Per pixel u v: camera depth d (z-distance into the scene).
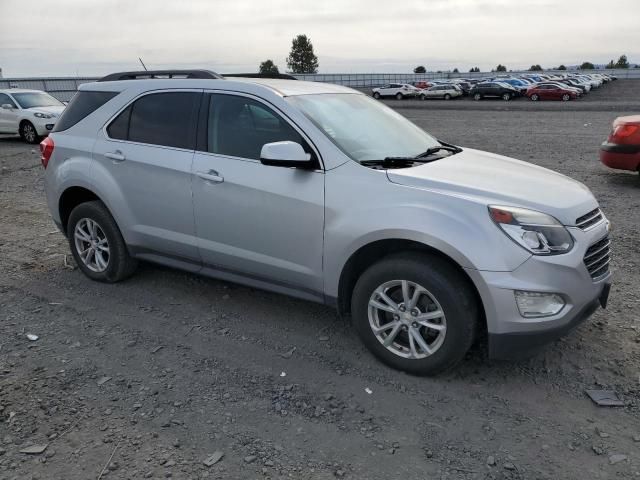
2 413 3.26
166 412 3.27
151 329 4.33
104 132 4.89
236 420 3.19
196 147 4.34
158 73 4.83
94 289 5.12
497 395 3.41
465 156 4.40
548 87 43.97
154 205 4.57
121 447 2.96
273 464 2.83
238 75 5.19
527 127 20.88
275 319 4.48
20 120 17.16
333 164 3.73
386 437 3.04
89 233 5.18
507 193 3.42
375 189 3.56
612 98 43.78
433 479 2.72
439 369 3.50
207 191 4.21
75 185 5.03
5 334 4.26
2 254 6.16
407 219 3.38
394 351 3.65
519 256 3.19
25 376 3.66
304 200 3.77
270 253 4.03
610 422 3.14
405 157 4.05
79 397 3.42
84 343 4.12
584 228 3.43
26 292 5.09
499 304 3.21
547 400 3.36
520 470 2.78
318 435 3.06
